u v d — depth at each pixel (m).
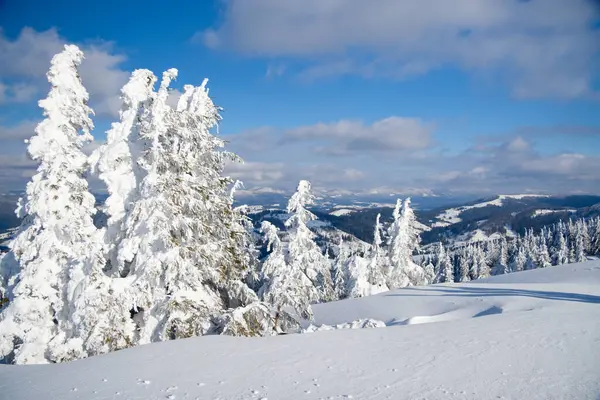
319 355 10.41
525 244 84.69
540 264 70.88
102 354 11.25
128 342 12.97
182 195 13.85
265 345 11.46
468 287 31.12
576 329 12.79
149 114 15.05
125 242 13.60
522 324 13.69
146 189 13.40
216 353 10.66
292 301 16.44
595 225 89.25
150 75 15.68
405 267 40.31
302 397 7.70
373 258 40.19
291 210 18.44
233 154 16.59
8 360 14.16
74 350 12.69
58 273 14.12
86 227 15.03
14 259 16.02
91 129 15.66
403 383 8.42
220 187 16.09
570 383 8.32
